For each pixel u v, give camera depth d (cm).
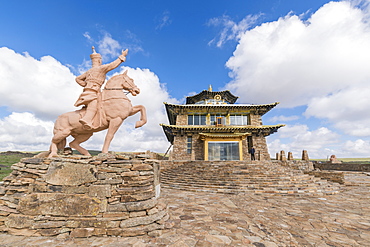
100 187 462
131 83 678
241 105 2830
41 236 407
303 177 1259
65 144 620
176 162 1872
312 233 489
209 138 2511
